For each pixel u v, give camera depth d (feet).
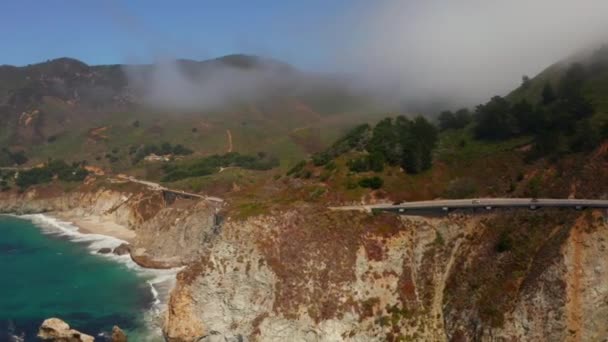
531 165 308.19
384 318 255.91
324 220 289.33
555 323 218.79
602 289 224.12
